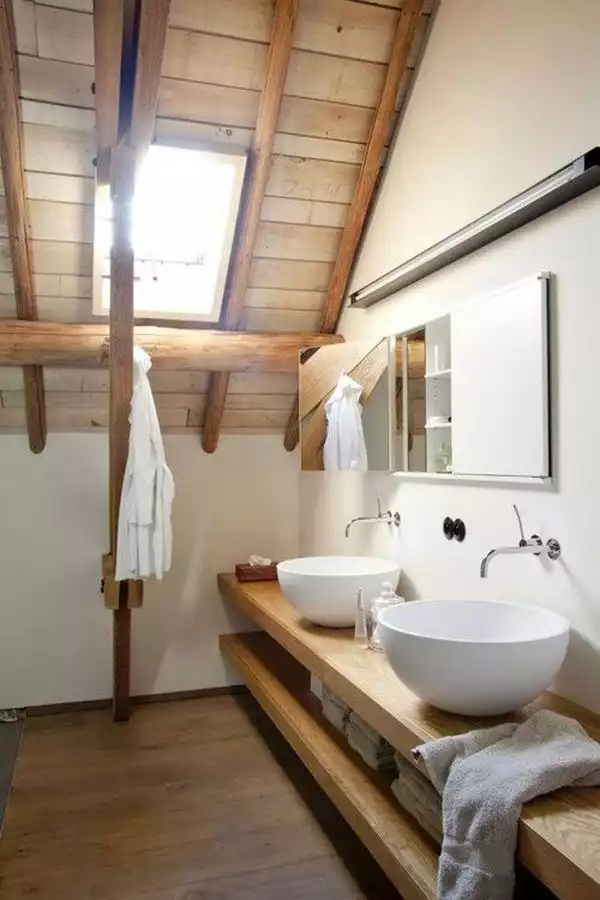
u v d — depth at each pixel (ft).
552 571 6.79
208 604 13.71
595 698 6.27
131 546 10.14
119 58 7.22
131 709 12.82
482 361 7.79
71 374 11.56
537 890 5.71
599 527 6.19
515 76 7.38
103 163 8.64
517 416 7.20
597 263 6.22
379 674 7.43
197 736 11.60
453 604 7.34
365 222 11.03
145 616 13.33
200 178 10.18
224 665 13.83
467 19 8.32
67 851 8.20
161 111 9.16
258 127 9.39
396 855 6.11
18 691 12.60
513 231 7.39
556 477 6.72
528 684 5.84
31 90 8.59
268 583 12.67
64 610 12.79
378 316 10.57
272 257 11.02
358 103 9.70
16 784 9.89
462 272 8.34
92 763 10.56
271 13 8.67
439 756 5.34
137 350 10.34
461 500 8.33
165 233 10.95
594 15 6.23
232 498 13.83
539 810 4.64
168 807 9.23
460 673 5.73
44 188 9.41
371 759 7.88
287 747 11.15
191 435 13.53
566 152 6.62
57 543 12.73
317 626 9.50
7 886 7.54
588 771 4.95
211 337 11.26
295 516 14.26
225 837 8.50
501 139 7.63
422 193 9.35
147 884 7.56
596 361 6.22
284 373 12.09
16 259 9.71
